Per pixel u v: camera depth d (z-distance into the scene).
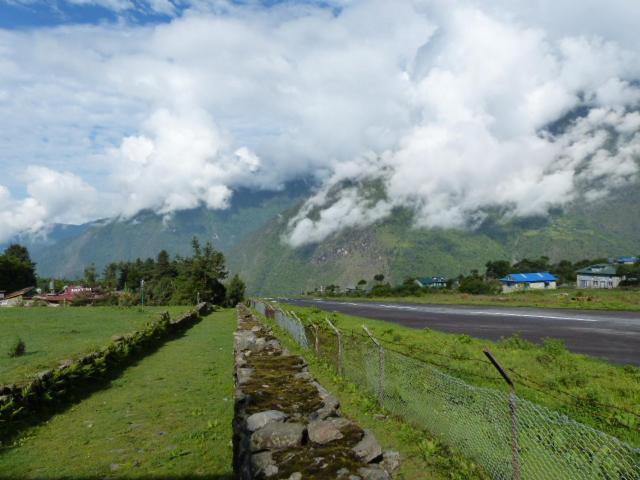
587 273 116.69
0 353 18.64
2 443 9.19
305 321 26.06
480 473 6.68
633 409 8.94
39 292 109.44
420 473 6.84
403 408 9.27
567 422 6.84
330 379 12.99
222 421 10.25
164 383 14.52
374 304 60.97
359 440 5.89
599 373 12.94
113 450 8.72
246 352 12.53
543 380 11.61
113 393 13.38
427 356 14.92
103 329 28.72
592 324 27.25
